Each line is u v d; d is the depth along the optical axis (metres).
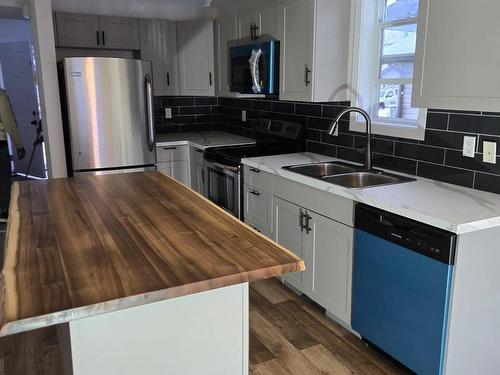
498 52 1.72
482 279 1.88
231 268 1.23
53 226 1.63
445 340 1.85
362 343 2.44
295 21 3.04
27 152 6.36
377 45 2.93
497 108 1.75
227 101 4.85
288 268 1.27
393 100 2.87
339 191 2.33
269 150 3.73
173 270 1.22
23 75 6.09
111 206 1.91
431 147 2.49
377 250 2.13
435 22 1.97
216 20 4.22
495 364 2.07
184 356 1.34
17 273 1.21
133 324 1.24
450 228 1.74
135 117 3.87
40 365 2.30
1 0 3.84
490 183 2.19
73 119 3.65
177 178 4.42
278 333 2.54
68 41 4.09
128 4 4.45
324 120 3.33
